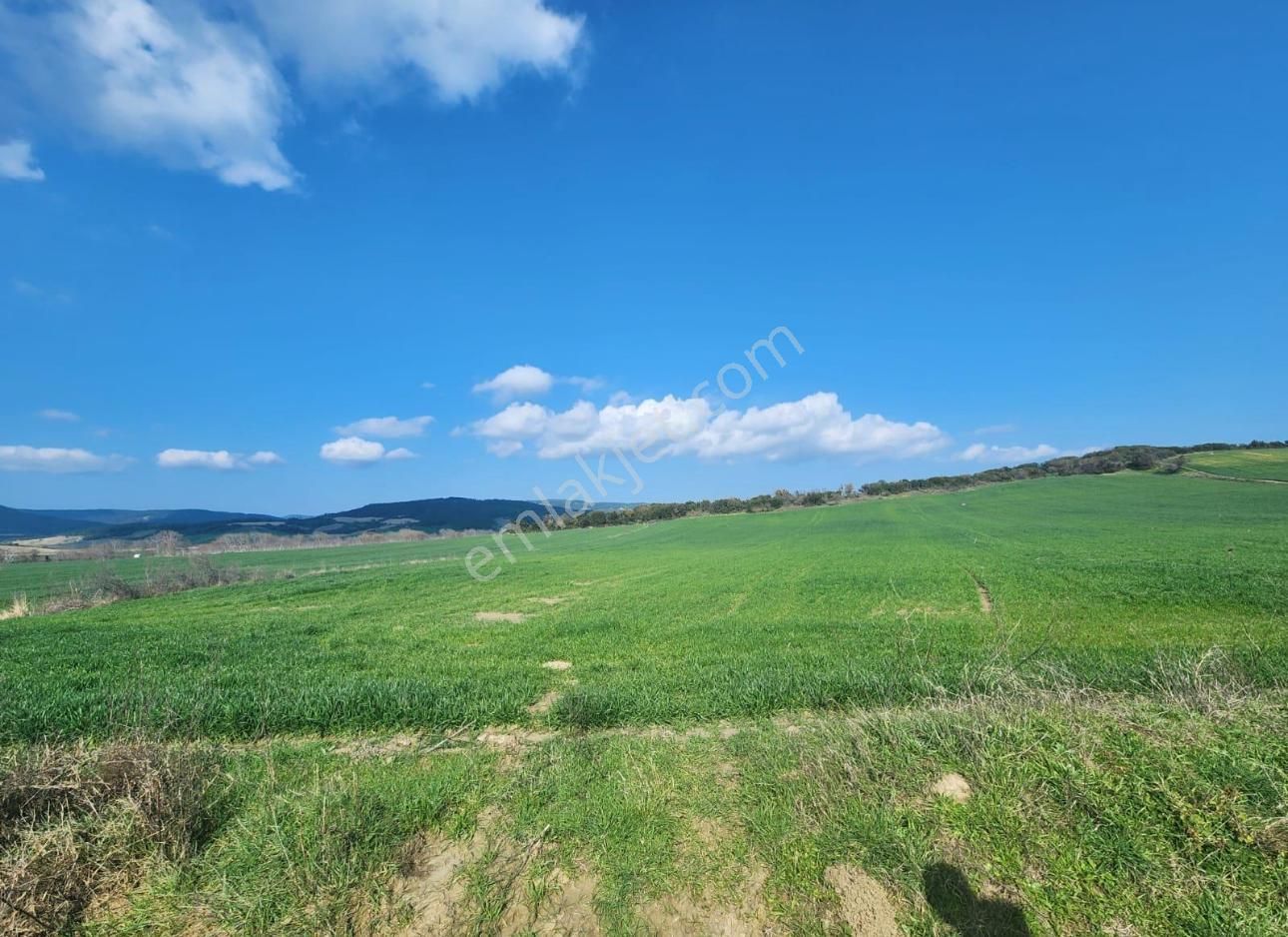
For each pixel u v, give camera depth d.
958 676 8.41
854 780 5.39
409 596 27.27
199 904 4.39
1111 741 5.34
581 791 5.78
